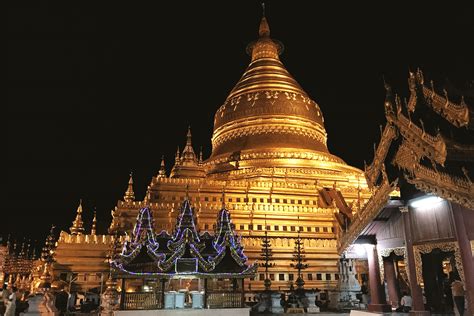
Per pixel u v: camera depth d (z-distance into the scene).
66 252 45.78
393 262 23.14
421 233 17.88
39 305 28.94
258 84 76.81
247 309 28.52
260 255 47.94
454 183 13.96
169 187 56.06
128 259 28.06
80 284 44.62
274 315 33.72
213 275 28.66
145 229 30.38
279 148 67.69
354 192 62.22
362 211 20.97
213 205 53.69
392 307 22.42
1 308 30.97
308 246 49.72
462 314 16.75
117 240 44.31
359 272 47.31
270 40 85.62
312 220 54.53
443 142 13.45
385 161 18.78
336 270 49.09
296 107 73.44
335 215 54.09
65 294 38.31
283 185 60.03
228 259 29.50
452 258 23.31
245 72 83.19
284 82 77.69
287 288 46.75
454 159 13.44
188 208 32.25
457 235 15.58
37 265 49.50
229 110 75.56
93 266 45.56
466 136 14.07
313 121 74.50
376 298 21.31
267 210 54.03
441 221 16.73
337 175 64.75
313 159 66.81
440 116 15.02
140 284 37.34
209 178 64.88
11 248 74.19
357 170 69.50
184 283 38.72
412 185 18.25
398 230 19.97
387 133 18.22
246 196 58.25
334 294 44.81
